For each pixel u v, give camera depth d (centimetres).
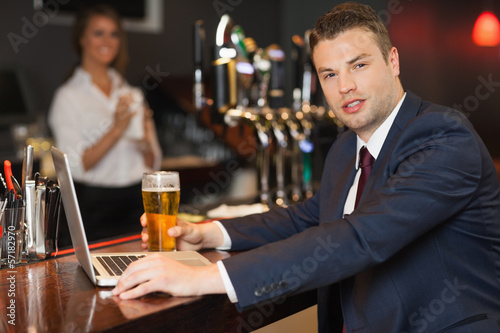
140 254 141
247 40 252
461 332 126
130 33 451
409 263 130
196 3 489
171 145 470
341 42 138
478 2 504
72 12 420
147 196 143
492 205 137
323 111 256
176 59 482
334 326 151
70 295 114
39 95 414
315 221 171
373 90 139
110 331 97
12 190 141
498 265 138
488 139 530
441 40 497
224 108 222
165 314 106
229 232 157
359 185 149
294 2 514
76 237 127
